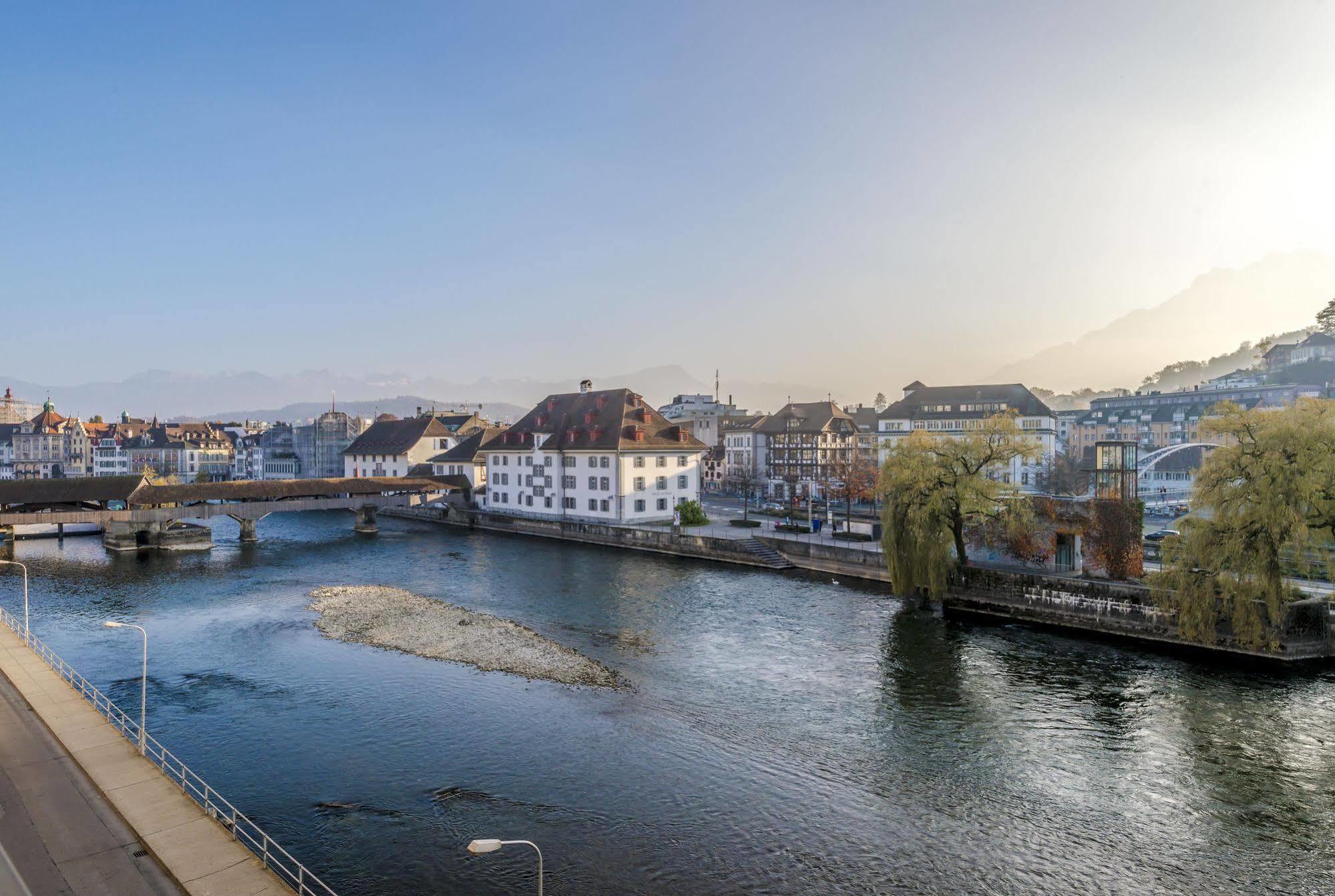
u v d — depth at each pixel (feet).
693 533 268.82
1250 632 138.41
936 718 113.29
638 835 81.35
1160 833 82.28
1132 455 180.96
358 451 508.53
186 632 162.50
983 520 187.01
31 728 97.09
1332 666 135.44
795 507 362.33
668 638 156.76
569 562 249.55
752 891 71.87
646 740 105.70
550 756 100.48
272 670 135.95
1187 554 146.00
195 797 88.79
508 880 73.15
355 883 72.43
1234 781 93.56
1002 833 82.23
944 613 177.17
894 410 455.63
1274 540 136.15
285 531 337.31
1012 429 177.17
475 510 355.77
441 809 86.69
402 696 122.72
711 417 572.10
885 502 191.11
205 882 64.28
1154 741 104.94
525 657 141.90
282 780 93.81
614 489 295.69
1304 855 78.07
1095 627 159.12
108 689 126.52
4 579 221.87
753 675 132.87
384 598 193.88
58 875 64.69
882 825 83.87
